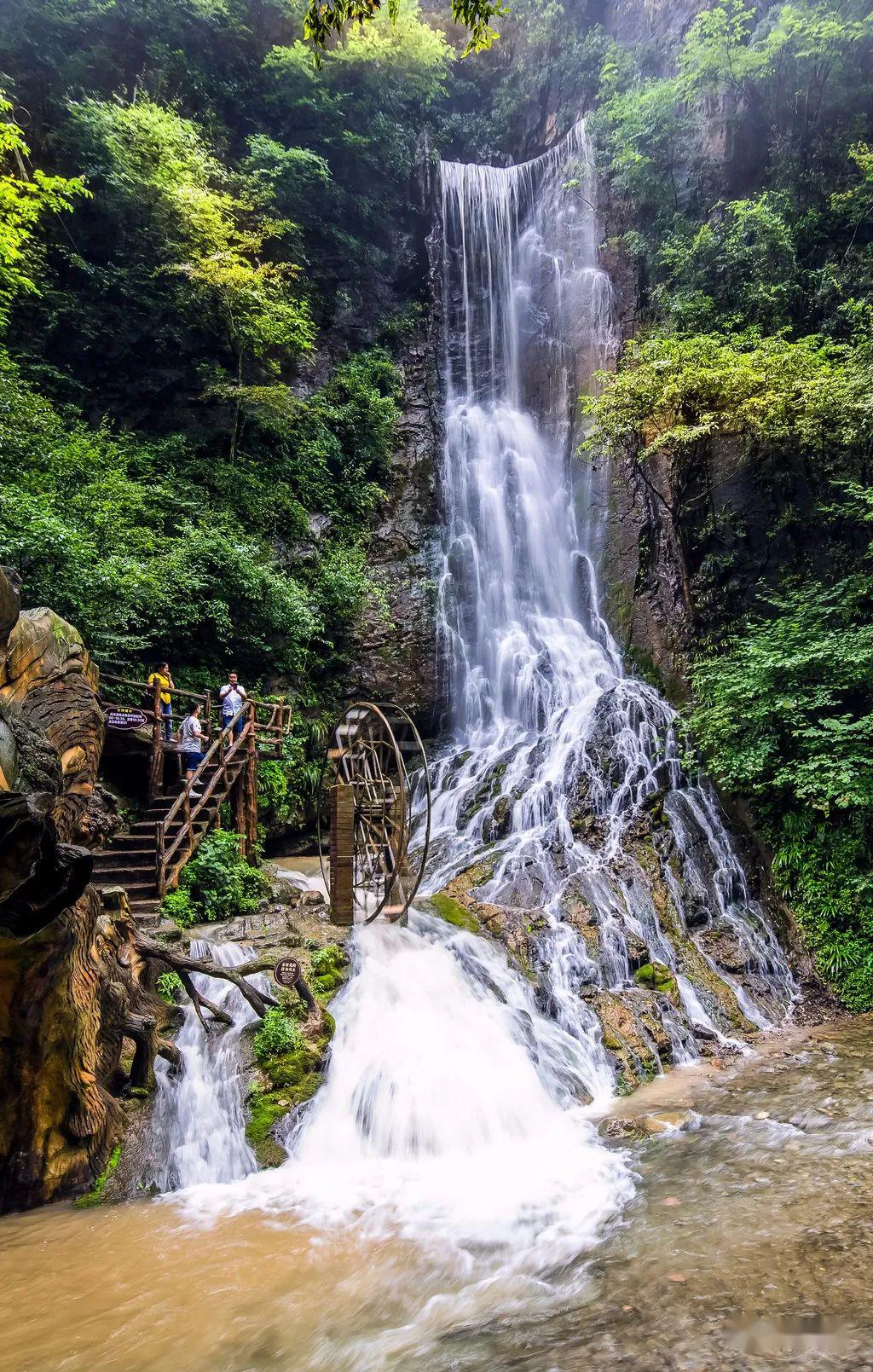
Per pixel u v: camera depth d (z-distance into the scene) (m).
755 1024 10.18
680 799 13.33
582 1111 7.86
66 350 17.77
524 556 20.34
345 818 10.05
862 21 16.98
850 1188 5.77
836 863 11.95
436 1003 8.62
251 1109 7.00
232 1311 4.71
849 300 15.62
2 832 4.03
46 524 11.27
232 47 21.84
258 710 15.55
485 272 24.67
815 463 14.99
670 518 17.30
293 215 21.77
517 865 11.95
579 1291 4.75
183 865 10.18
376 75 23.44
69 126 17.73
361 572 18.75
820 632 12.91
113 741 11.89
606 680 16.94
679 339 16.58
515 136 27.16
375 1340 4.38
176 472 17.22
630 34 24.41
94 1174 6.29
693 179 19.39
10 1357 4.33
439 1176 6.54
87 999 6.35
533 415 22.36
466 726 18.55
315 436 20.03
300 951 8.83
